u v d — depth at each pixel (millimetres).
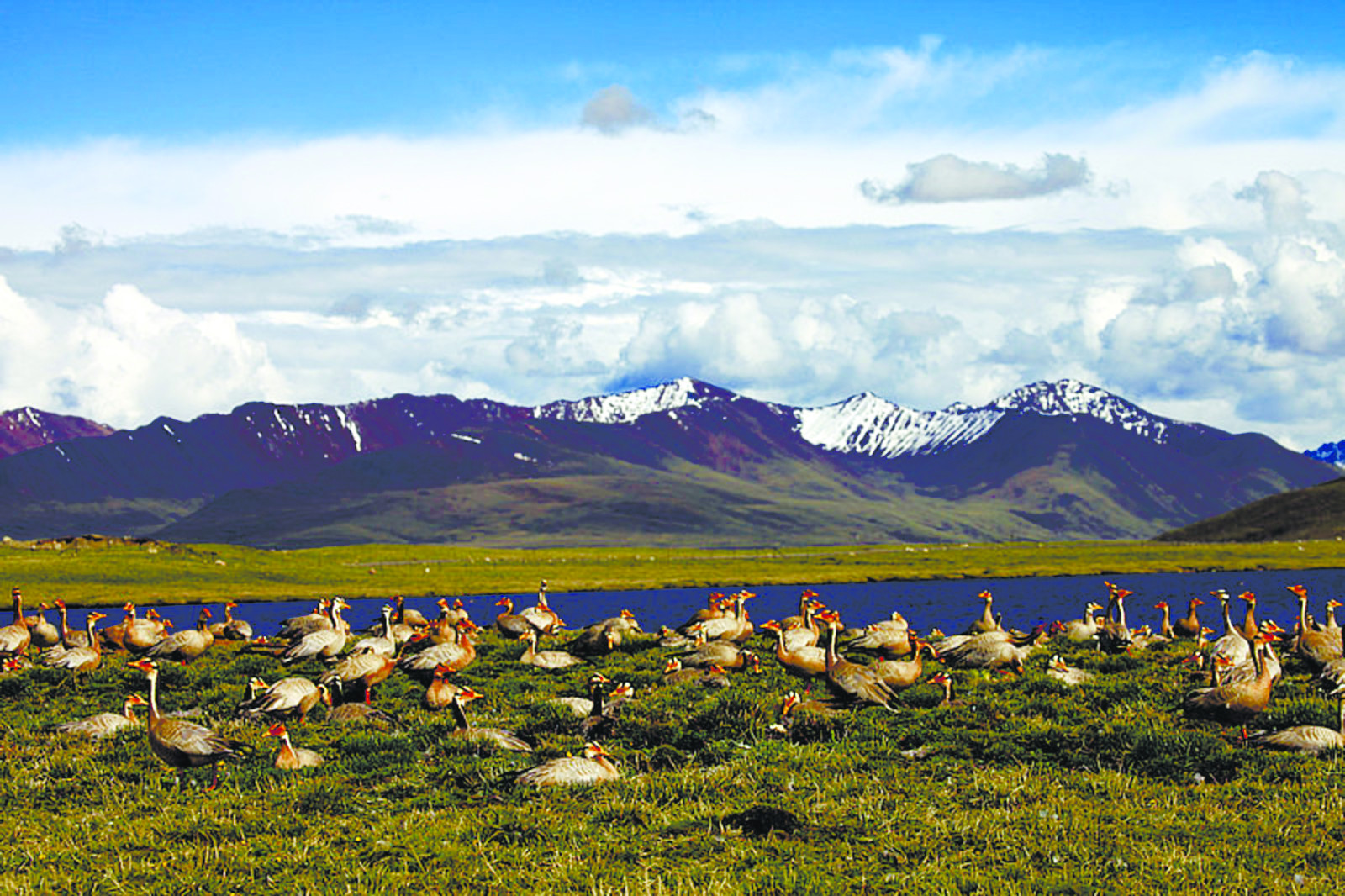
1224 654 35781
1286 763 22016
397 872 17531
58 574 129375
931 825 19109
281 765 24125
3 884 17453
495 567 168625
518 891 16672
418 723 28906
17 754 27094
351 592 130875
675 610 105250
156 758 25688
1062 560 183625
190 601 117750
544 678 38875
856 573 157625
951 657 38344
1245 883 16125
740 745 25281
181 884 17141
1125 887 16125
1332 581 133875
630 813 20125
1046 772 22516
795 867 17266
